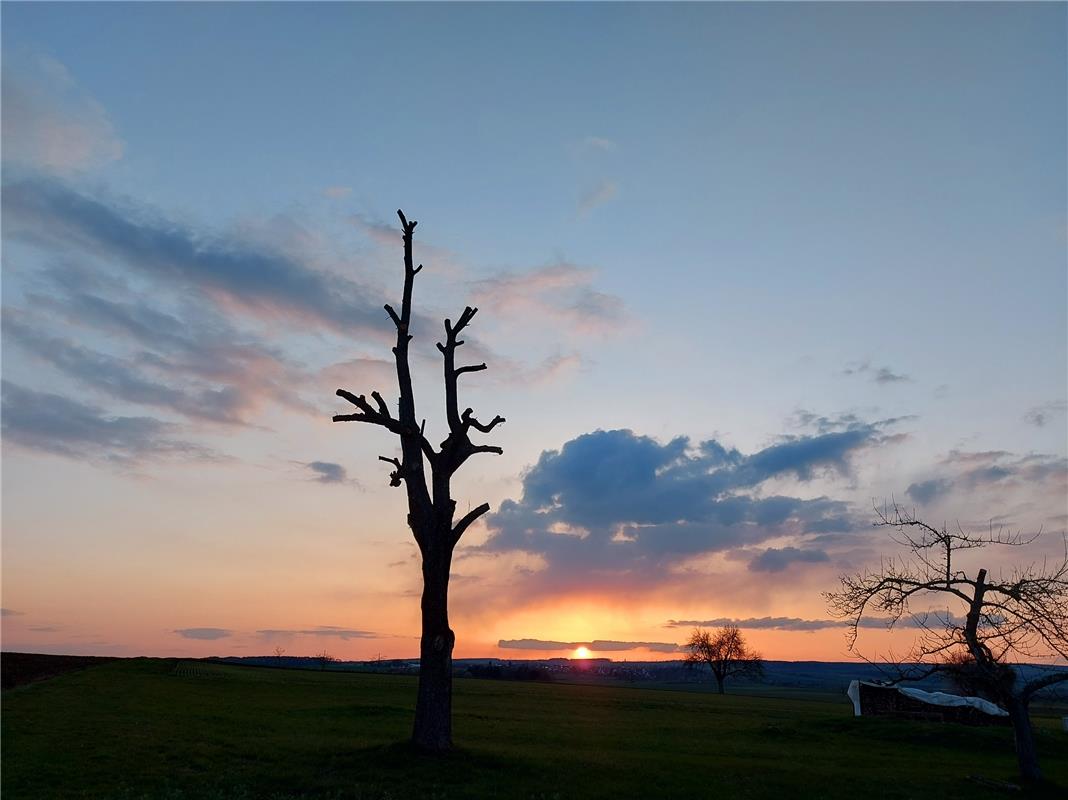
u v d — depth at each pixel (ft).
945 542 108.27
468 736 134.92
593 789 88.84
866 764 123.34
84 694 174.40
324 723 144.66
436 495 101.91
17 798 76.64
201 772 90.27
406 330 110.73
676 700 287.28
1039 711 293.23
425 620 98.43
